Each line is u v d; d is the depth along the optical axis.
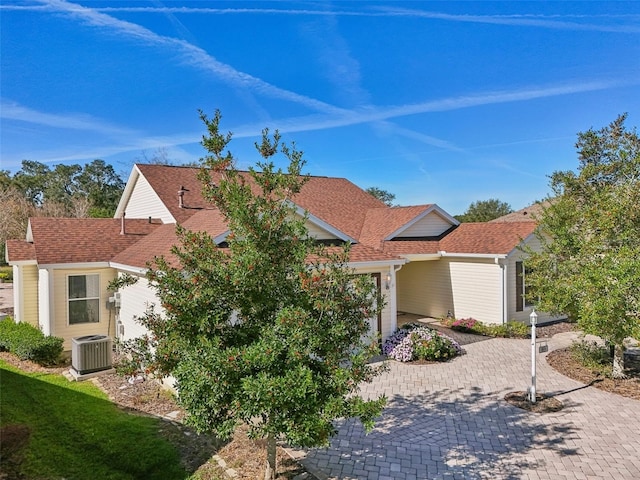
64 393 9.39
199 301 5.00
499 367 11.54
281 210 5.48
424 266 19.16
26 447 6.71
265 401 4.20
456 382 10.30
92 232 15.38
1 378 10.37
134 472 6.02
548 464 6.36
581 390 9.65
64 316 13.26
